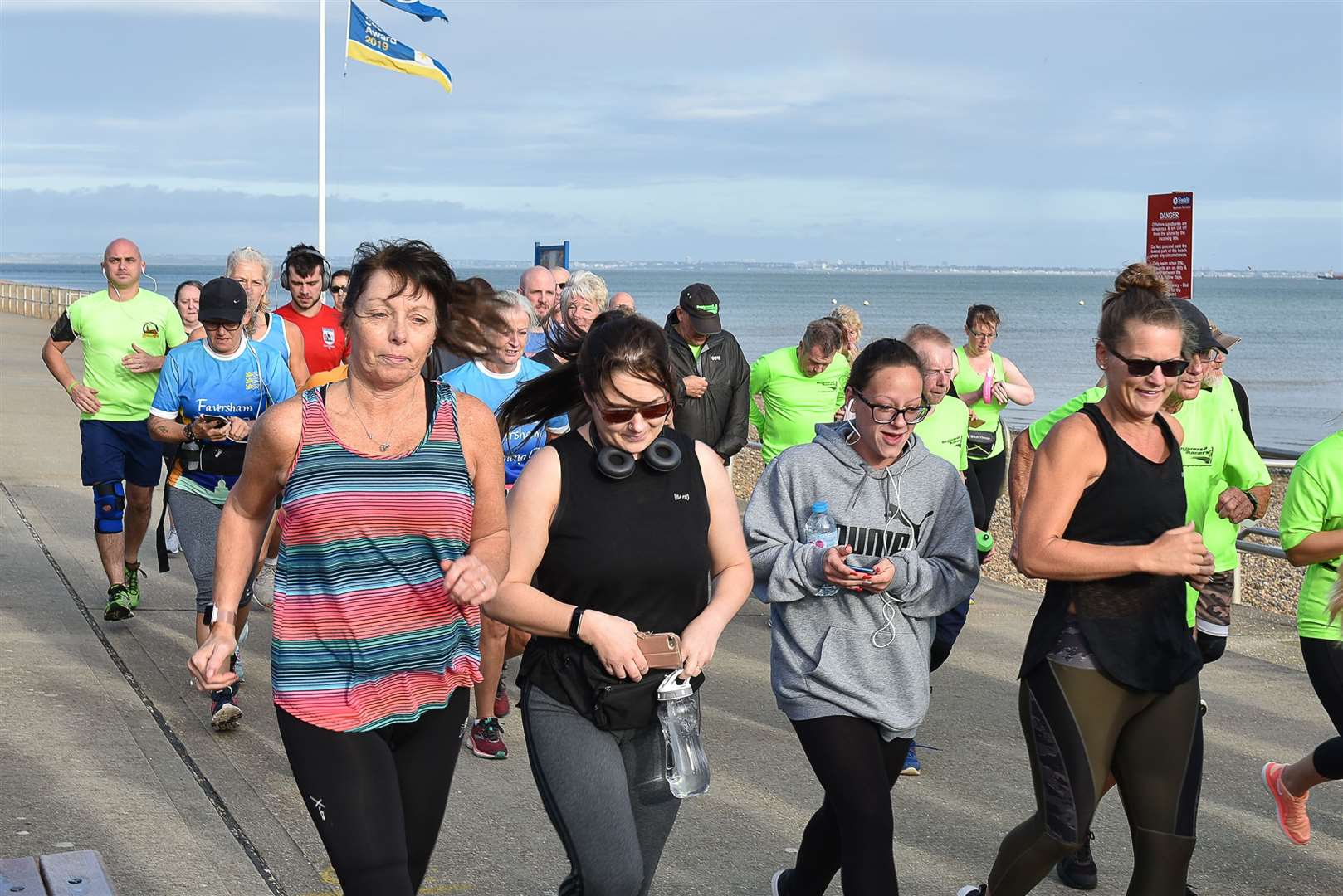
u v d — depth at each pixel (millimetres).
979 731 6164
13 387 18500
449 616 3209
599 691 3201
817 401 8227
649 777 3318
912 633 3736
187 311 11305
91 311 7426
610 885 3145
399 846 2996
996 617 8523
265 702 6098
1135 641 3414
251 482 3197
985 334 8547
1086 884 4449
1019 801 5258
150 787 4957
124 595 7234
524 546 3248
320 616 3100
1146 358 3441
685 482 3369
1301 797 4621
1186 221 8383
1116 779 3529
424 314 3117
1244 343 64750
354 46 18109
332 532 3080
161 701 6023
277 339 7133
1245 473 5039
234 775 5168
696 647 3258
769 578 3752
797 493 3900
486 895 4238
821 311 108125
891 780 3768
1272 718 6430
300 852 4461
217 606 3201
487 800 5086
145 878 4180
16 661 6438
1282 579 10289
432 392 3229
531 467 3326
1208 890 4477
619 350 3229
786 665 3695
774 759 5680
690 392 7625
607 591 3268
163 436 5996
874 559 3633
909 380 3789
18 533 9367
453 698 3268
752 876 4473
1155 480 3506
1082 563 3391
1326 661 4418
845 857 3426
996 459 8430
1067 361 46469
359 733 3092
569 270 10117
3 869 3352
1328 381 39812
